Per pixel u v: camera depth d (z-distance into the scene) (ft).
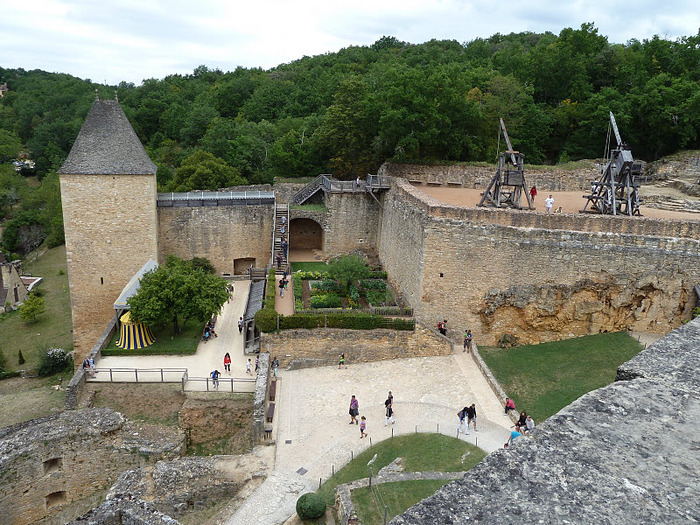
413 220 105.91
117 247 118.62
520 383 86.12
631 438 17.42
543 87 193.77
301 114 272.72
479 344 101.65
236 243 141.28
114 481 76.07
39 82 505.25
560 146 183.21
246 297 127.44
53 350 126.52
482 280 98.48
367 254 144.05
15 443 69.97
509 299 98.22
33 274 207.41
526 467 16.40
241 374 92.43
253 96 304.91
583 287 95.50
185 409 83.76
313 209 143.54
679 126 155.22
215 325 113.29
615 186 106.01
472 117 142.31
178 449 76.64
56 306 173.68
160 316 99.19
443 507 15.12
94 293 119.75
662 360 22.49
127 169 115.34
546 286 96.12
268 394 84.89
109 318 121.49
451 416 78.33
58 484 73.36
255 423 74.13
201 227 137.69
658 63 184.96
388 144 151.94
